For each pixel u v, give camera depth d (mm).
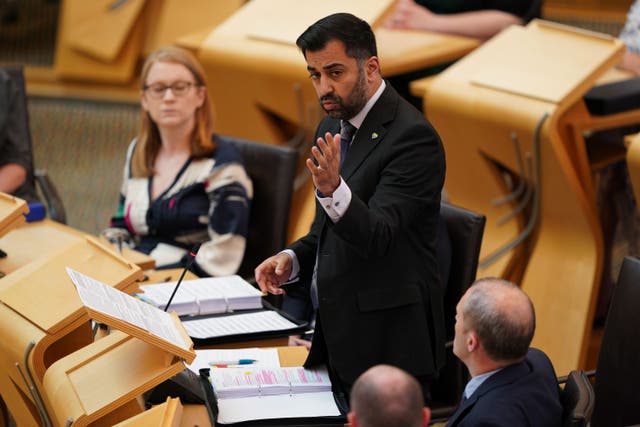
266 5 18047
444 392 11734
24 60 31047
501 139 14883
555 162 14289
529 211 15609
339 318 9234
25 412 10164
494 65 15359
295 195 18016
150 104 13984
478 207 16031
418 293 9219
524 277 15188
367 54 8820
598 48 14773
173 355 8586
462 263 11688
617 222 15953
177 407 8234
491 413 8117
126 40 28422
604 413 10281
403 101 9195
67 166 25234
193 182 14000
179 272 12844
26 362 9328
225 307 11258
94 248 10688
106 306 8195
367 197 9008
